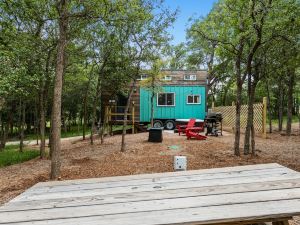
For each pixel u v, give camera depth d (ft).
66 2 23.24
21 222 6.75
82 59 41.75
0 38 30.60
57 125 22.54
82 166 27.02
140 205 7.49
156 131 42.37
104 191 9.03
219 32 30.12
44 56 33.19
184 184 9.32
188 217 6.51
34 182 22.21
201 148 35.68
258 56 31.24
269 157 29.71
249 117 31.01
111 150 36.42
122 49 37.32
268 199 7.43
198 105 68.95
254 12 26.96
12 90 29.73
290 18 26.81
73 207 7.64
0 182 22.58
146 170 24.67
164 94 69.15
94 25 35.76
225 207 7.02
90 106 79.36
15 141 67.67
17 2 28.96
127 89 59.52
